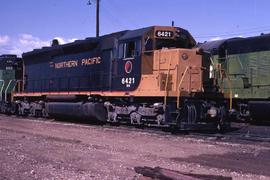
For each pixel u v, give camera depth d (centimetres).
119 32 2242
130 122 2122
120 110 2173
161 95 1916
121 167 1074
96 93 2338
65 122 2552
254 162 1162
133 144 1492
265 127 2106
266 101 2238
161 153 1305
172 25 2061
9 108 3350
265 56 2294
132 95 2077
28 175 980
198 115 1889
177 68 1903
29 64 3152
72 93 2556
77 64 2544
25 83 3181
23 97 3206
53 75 2800
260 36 2334
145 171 966
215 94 1994
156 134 1797
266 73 2284
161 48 2031
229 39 2509
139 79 2045
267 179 962
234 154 1291
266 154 1291
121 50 2164
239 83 2409
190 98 1898
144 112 2003
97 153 1298
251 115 2300
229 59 2475
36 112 2989
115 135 1764
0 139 1648
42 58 2953
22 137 1730
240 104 2400
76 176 966
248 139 1669
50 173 1001
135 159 1197
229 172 1034
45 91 2883
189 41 2088
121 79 2161
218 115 1902
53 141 1593
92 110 2300
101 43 2320
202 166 1105
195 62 1955
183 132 1906
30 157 1225
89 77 2419
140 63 2039
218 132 1959
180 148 1402
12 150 1352
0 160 1166
